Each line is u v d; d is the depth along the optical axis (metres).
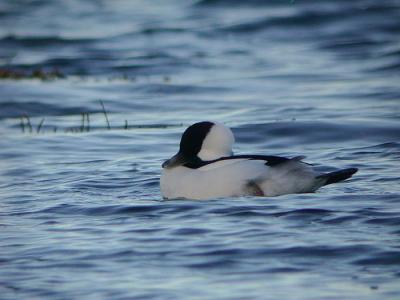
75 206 13.16
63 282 9.83
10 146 18.77
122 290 9.52
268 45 34.16
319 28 36.66
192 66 30.38
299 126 19.48
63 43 35.41
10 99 24.38
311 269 9.94
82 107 23.75
